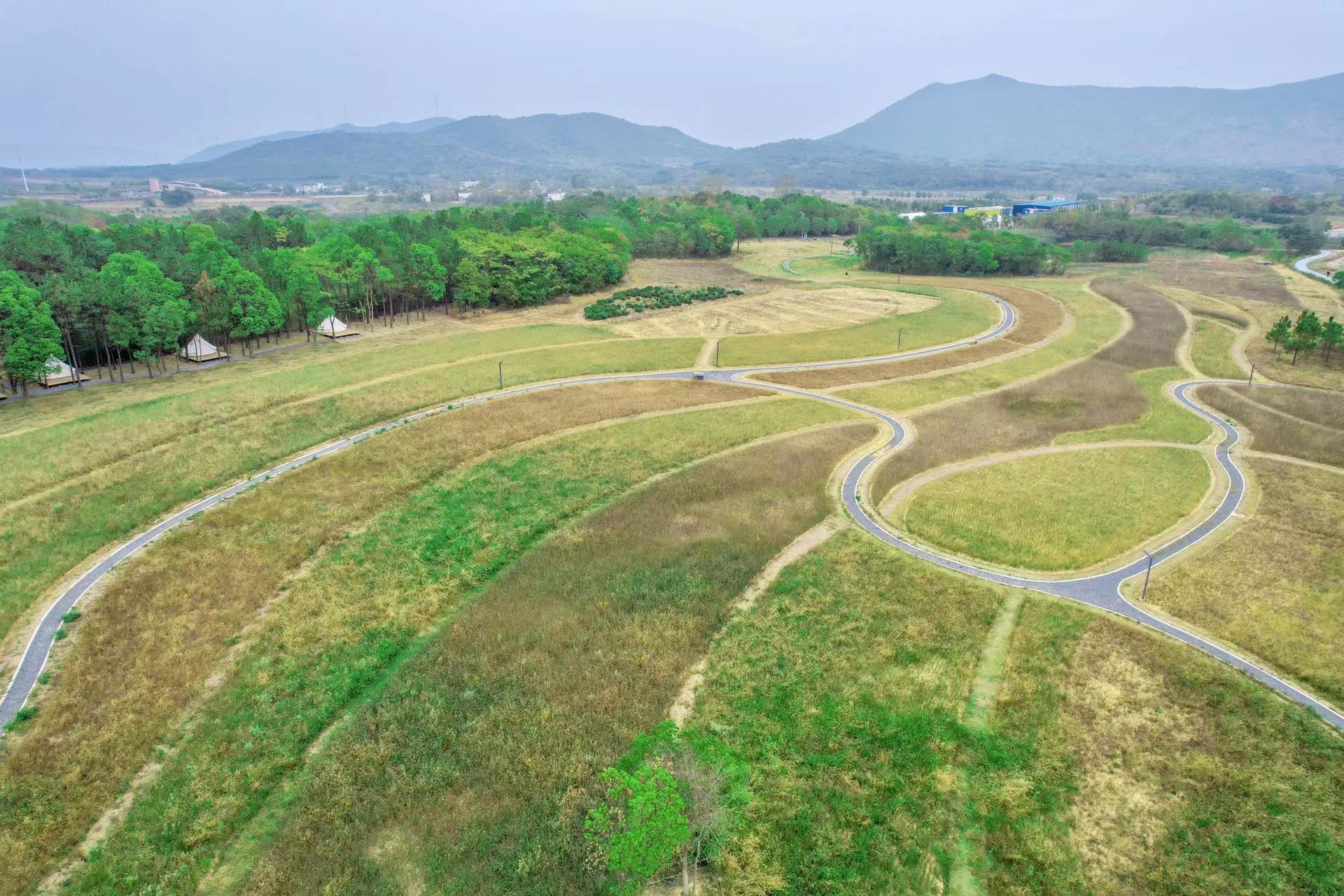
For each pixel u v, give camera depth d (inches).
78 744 1365.7
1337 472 2581.2
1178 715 1440.7
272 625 1720.0
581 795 1269.7
